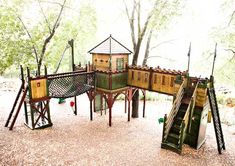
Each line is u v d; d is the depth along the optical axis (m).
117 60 14.70
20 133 12.11
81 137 12.36
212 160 10.62
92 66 15.34
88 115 16.31
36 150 10.43
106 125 14.55
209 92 11.32
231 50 18.80
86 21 21.98
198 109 11.34
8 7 17.94
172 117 11.48
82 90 14.06
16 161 9.38
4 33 18.42
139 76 14.73
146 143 12.02
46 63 21.98
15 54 18.62
